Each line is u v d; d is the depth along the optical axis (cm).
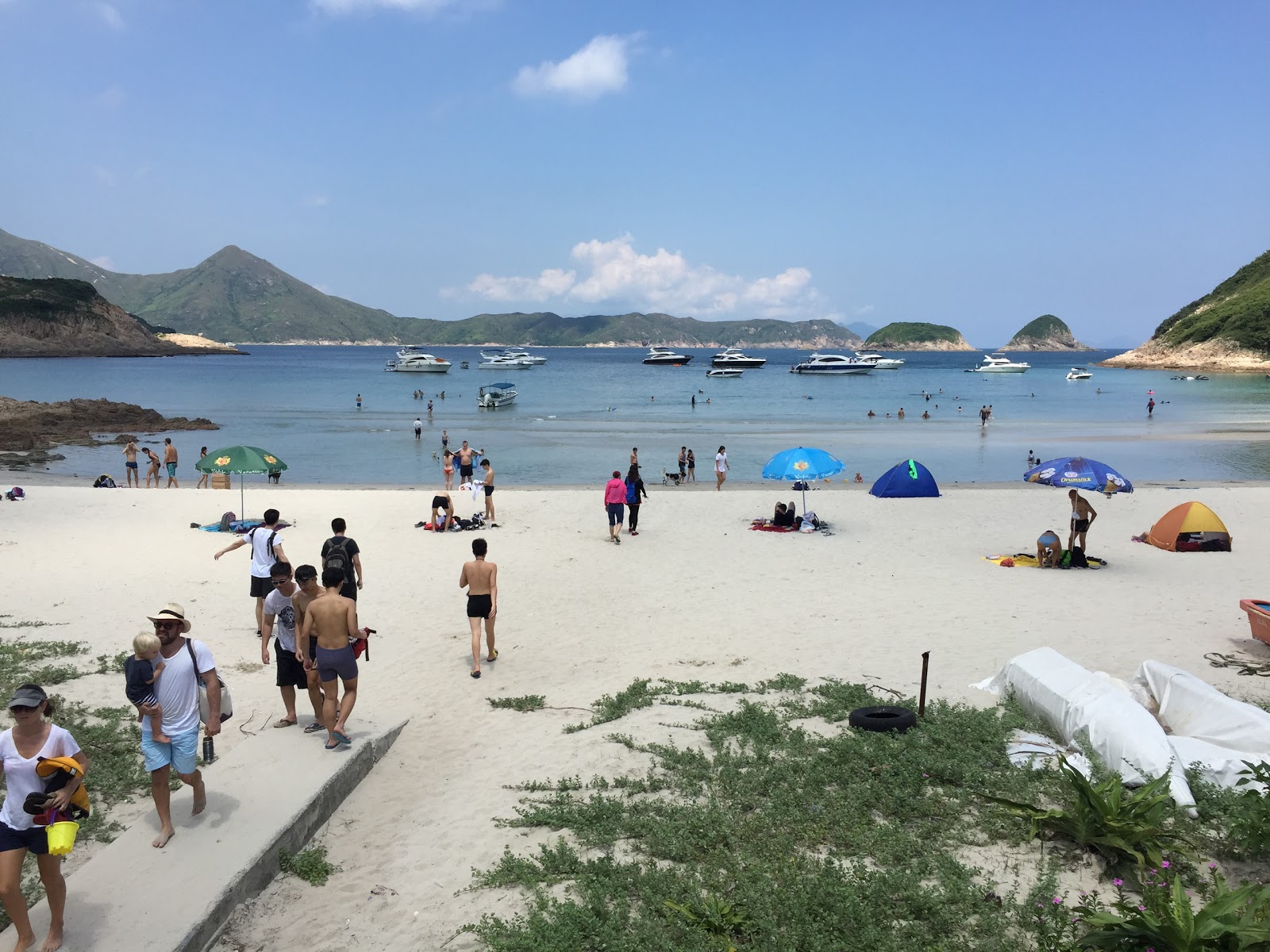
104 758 765
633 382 10869
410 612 1327
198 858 567
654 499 2464
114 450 4153
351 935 526
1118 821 573
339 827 673
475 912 548
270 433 4819
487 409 6450
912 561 1709
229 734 827
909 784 687
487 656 1120
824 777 701
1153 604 1355
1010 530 2025
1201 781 641
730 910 522
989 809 640
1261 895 475
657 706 918
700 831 626
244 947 515
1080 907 498
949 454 3941
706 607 1370
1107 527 2055
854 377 12325
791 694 945
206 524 2036
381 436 4719
